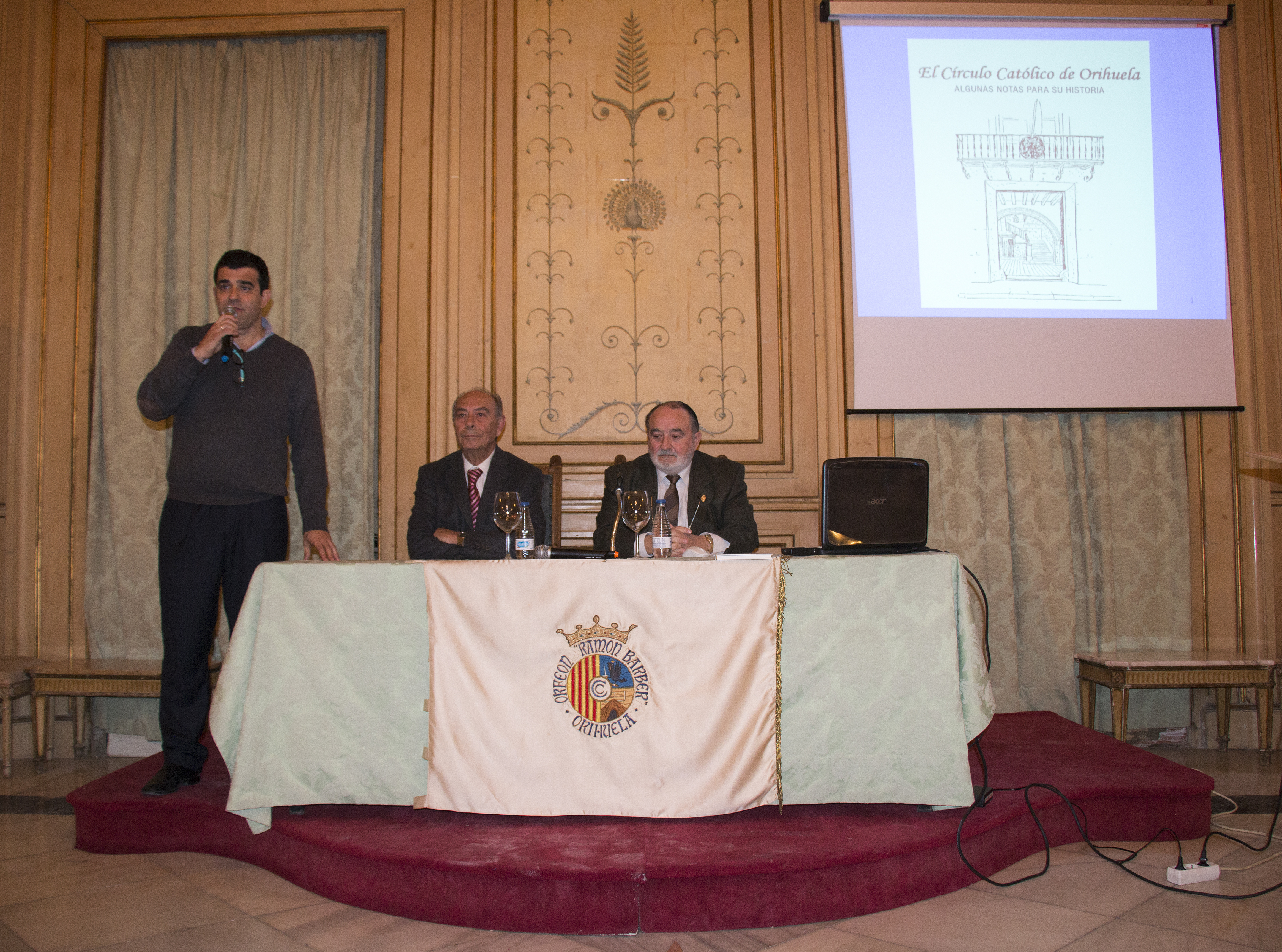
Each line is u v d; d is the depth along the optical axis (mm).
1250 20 3822
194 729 2340
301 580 2021
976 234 3725
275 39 3820
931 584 2029
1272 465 3676
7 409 3611
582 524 3674
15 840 2338
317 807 2129
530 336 3729
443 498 2828
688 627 1951
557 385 3719
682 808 1912
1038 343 3689
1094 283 3727
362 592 2018
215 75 3793
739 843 1855
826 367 3719
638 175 3785
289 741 1996
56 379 3646
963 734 1996
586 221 3768
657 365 3725
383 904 1835
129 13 3768
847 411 3654
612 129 3799
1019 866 2080
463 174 3768
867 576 2021
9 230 3656
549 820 2014
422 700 2014
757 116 3803
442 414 3680
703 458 2893
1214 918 1774
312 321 3736
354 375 3721
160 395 2350
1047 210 3746
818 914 1783
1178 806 2258
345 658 2012
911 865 1872
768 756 1962
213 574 2381
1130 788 2252
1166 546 3723
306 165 3775
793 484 3686
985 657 3324
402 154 3771
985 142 3758
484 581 1963
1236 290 3758
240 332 2453
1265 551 3670
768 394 3717
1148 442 3758
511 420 3703
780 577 1983
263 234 3736
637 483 2822
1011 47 3789
